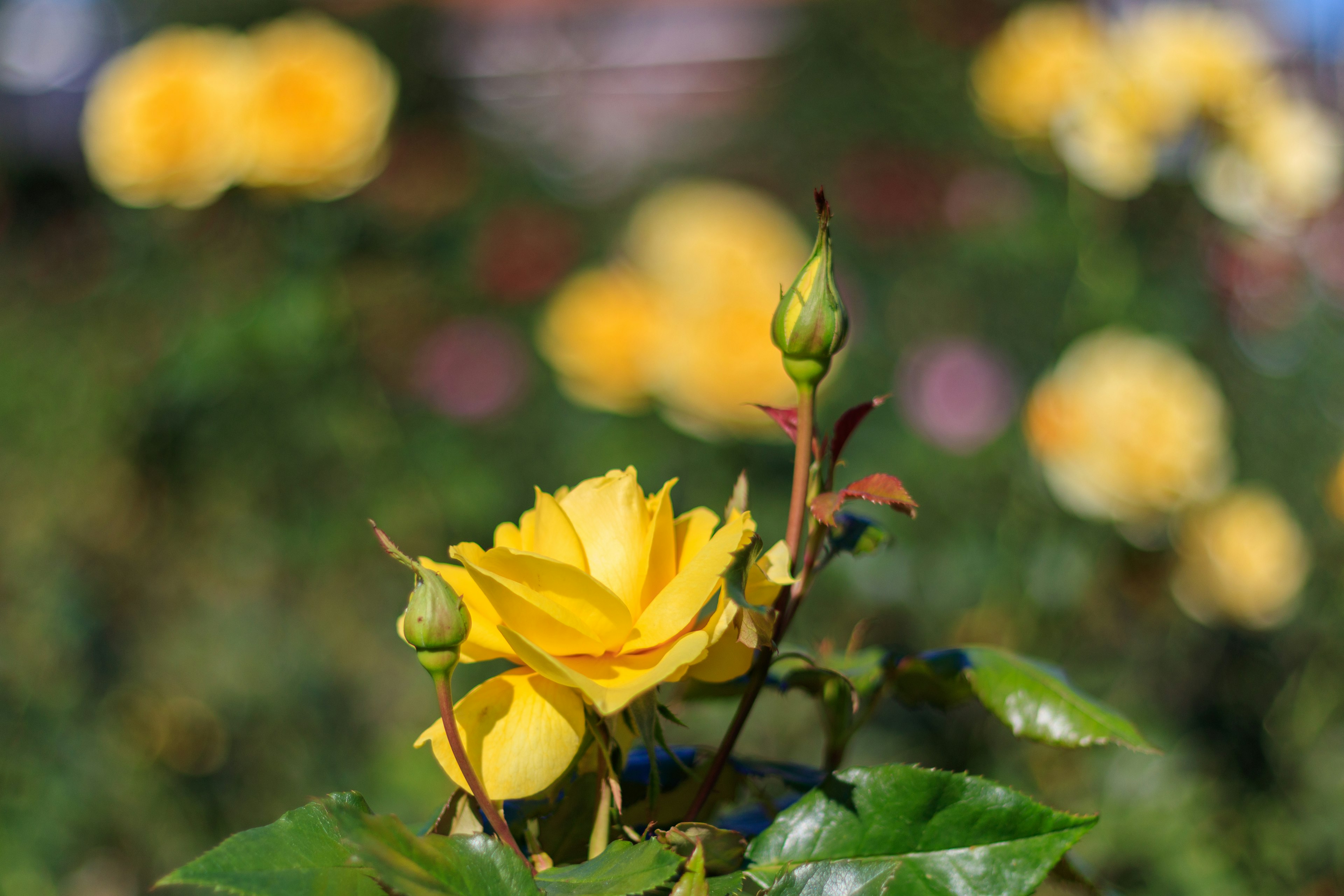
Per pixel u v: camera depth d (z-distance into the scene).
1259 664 2.36
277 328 2.63
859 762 2.21
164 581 2.60
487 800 0.74
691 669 0.76
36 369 2.82
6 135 5.08
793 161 3.63
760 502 2.54
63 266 3.19
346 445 2.68
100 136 2.42
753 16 5.61
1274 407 2.82
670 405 2.44
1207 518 2.28
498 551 0.74
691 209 2.53
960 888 0.76
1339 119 3.34
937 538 2.48
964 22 3.43
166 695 2.47
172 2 4.71
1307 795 2.15
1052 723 0.81
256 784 2.43
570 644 0.75
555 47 4.94
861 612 2.44
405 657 2.57
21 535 2.62
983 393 2.62
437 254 3.00
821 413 2.64
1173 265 2.85
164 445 2.65
